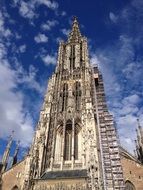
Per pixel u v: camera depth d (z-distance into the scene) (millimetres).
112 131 74875
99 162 63844
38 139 71938
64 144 71375
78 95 86125
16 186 65438
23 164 69125
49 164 66625
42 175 63844
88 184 56125
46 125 76312
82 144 69438
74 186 57000
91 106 76875
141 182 62562
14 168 69188
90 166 58844
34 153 67188
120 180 61969
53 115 80562
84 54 105000
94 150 62688
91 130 68688
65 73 96500
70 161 66750
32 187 59219
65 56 106750
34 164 64188
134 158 72188
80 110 79312
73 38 117000
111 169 64562
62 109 82438
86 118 73125
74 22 134500
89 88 85562
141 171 64562
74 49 109688
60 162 66875
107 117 79375
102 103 85062
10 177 67375
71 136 73562
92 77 95438
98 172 57812
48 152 70312
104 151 69500
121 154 68562
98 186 55094
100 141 70312
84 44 110875
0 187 65625
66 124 76938
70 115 78125
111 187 60719
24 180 60688
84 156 65688
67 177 59062
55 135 74188
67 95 87250
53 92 89250
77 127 75688
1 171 68625
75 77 93312
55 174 62656
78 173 61562
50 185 58562
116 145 70562
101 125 77250
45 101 85812
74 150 69375
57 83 93312
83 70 95688
